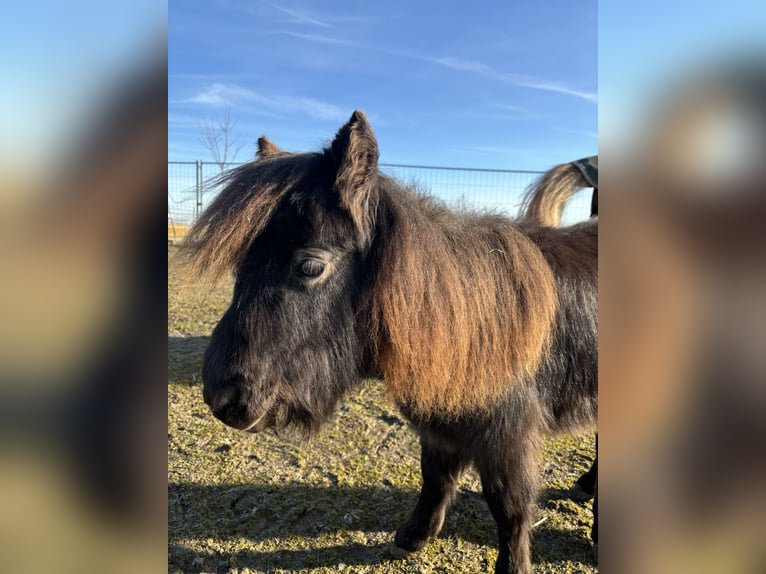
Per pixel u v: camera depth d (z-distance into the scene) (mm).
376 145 1433
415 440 3141
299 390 1446
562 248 1882
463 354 1504
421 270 1483
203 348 4965
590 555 2148
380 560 2113
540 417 1714
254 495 2537
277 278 1398
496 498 1690
